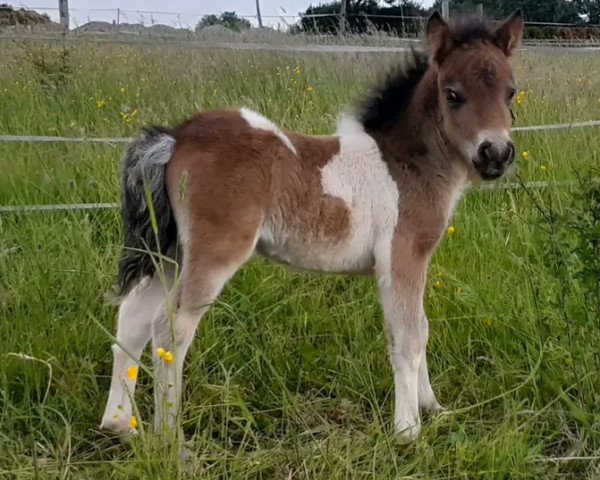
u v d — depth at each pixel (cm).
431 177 131
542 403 132
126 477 102
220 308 153
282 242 127
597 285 126
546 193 206
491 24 135
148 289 127
